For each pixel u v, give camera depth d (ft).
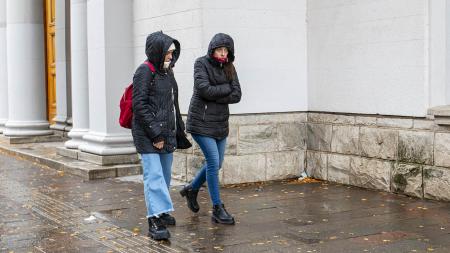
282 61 47.32
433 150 39.06
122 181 48.78
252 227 32.94
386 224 33.14
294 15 47.65
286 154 47.80
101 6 52.54
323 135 47.03
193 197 35.91
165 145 31.12
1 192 44.37
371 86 43.19
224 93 32.76
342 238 30.40
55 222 34.88
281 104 47.44
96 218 35.78
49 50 79.97
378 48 42.47
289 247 28.96
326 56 46.65
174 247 29.35
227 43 32.73
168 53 30.78
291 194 42.06
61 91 75.10
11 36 74.95
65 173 53.06
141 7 51.83
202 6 44.16
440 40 39.73
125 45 53.21
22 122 74.23
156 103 30.73
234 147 45.68
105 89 52.60
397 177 41.29
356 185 44.45
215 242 30.04
